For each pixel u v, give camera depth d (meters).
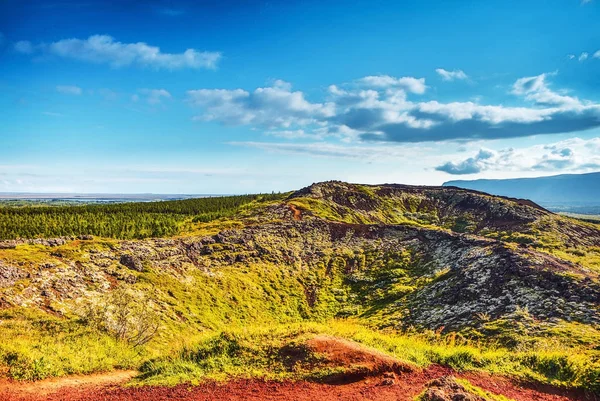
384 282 88.75
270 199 195.88
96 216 133.25
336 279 94.19
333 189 189.00
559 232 131.12
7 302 46.12
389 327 62.62
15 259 56.91
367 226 120.50
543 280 57.97
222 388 22.59
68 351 28.88
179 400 21.23
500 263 69.25
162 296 66.88
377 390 21.91
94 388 23.44
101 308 43.88
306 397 21.23
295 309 81.19
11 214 126.00
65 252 66.19
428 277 82.75
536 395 23.05
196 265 84.50
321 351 25.78
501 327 47.81
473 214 168.88
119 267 69.19
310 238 113.62
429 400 18.97
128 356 31.12
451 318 58.06
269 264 95.50
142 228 122.25
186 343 30.03
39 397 21.77
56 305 50.25
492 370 25.86
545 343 39.34
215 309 71.50
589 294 50.28
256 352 26.84
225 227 125.19
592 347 36.00
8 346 26.66
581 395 23.47
